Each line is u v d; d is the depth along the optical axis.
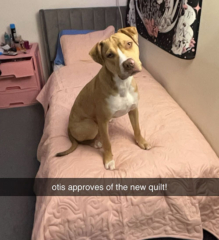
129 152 1.23
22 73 2.35
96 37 2.43
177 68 1.69
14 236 1.29
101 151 1.26
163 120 1.45
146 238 1.16
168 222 1.15
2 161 1.82
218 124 1.28
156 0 1.82
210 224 1.22
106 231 1.07
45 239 1.00
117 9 2.59
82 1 2.55
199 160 1.16
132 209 1.08
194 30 1.36
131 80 1.10
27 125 2.25
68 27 2.56
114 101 1.08
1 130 2.19
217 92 1.25
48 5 2.51
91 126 1.25
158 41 1.89
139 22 2.28
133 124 1.25
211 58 1.27
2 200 1.50
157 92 1.79
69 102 1.74
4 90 2.44
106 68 1.04
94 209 1.04
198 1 1.29
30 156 1.87
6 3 2.42
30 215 1.40
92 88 1.16
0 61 2.32
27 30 2.59
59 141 1.36
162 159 1.16
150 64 2.24
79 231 1.05
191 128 1.37
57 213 1.02
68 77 2.11
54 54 2.65
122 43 0.92
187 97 1.60
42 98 2.31
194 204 1.12
